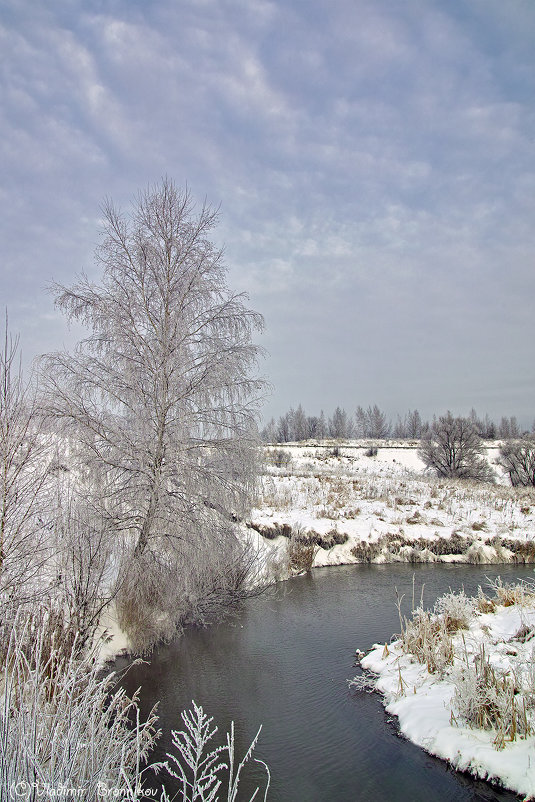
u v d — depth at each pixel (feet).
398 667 27.86
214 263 36.65
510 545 63.72
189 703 26.07
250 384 36.47
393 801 18.06
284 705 25.68
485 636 27.68
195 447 34.76
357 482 92.53
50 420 30.45
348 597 45.19
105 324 34.22
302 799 18.45
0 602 22.94
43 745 12.09
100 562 27.84
